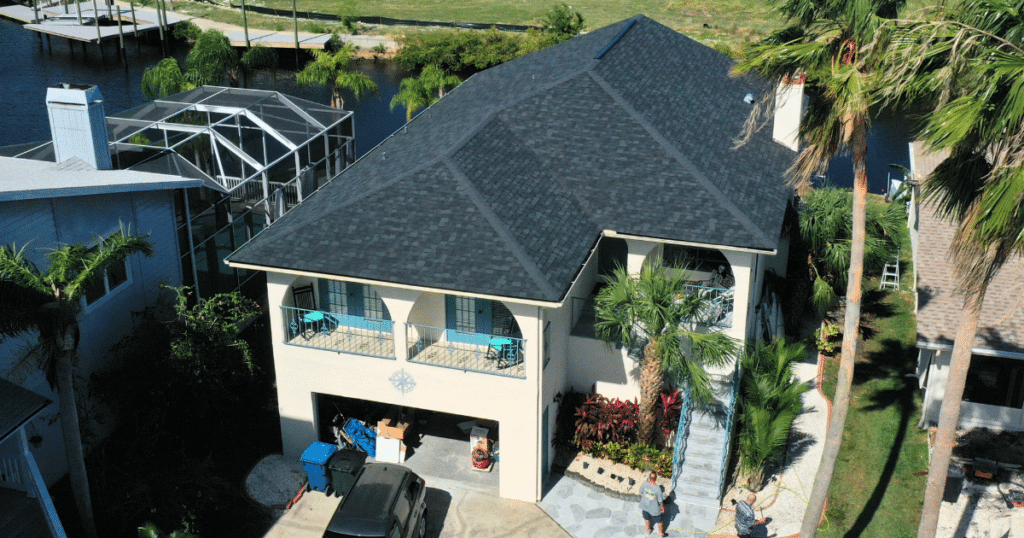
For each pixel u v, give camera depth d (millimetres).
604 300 21953
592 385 24922
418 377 22438
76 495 19297
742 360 23266
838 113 16906
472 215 22516
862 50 16828
